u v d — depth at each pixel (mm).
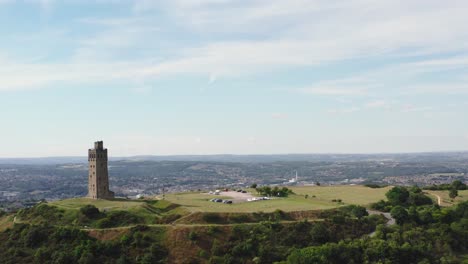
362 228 179250
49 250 162750
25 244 171375
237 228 171625
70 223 193375
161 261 156250
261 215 187250
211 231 169750
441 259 154250
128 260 156625
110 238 170875
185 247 162750
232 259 154125
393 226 178250
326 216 189375
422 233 170000
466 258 159750
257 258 153250
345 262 149750
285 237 167125
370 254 153000
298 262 145500
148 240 167375
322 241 166375
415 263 152625
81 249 159250
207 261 156000
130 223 188375
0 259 162125
